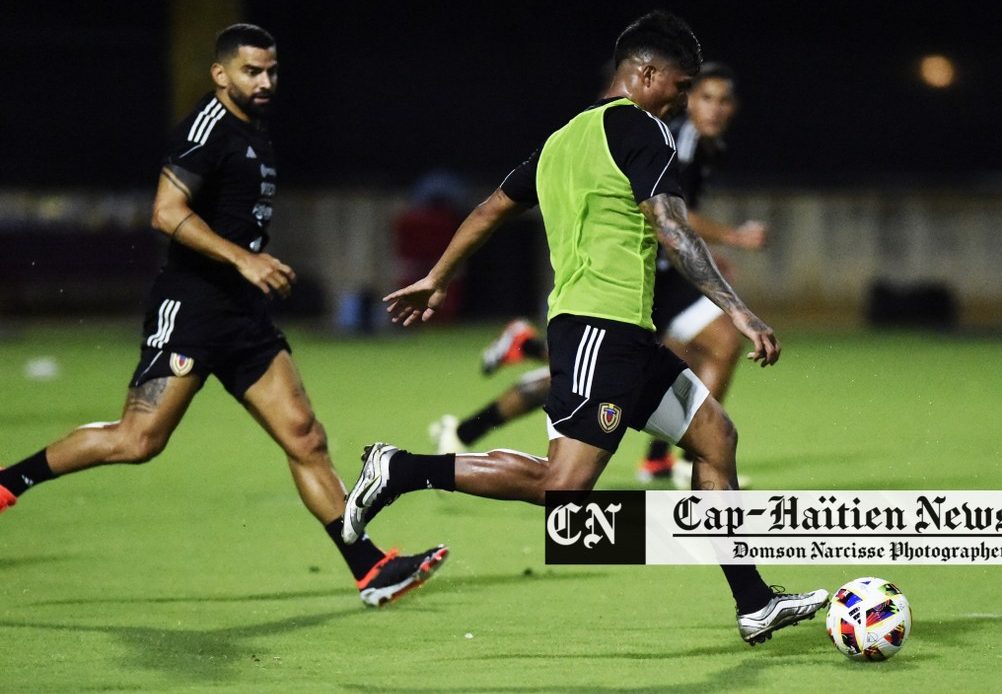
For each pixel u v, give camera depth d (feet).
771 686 60.75
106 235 288.51
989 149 324.19
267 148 75.66
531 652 66.90
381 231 301.84
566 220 63.82
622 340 62.59
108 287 288.10
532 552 90.48
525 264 298.97
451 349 248.52
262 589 80.48
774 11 324.60
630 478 118.21
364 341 265.34
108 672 63.62
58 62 320.50
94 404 169.99
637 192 61.62
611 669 63.82
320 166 326.24
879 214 294.46
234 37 74.13
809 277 295.69
